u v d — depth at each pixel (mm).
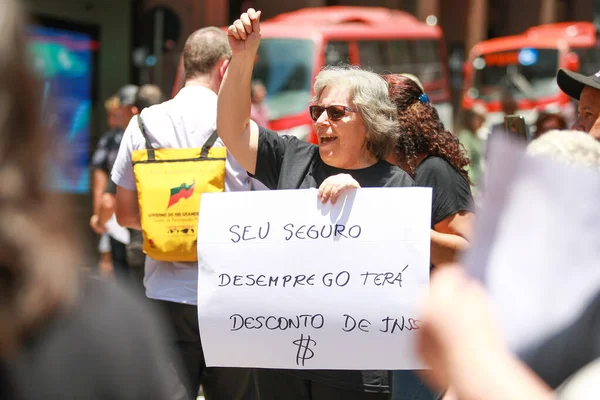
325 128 4793
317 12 20250
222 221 4566
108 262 11016
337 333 4398
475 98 27250
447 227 5145
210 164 5508
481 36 35562
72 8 20672
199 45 5793
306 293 4434
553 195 1469
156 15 17047
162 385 1973
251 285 4484
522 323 1464
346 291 4395
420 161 5414
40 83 1793
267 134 5070
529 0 40375
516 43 27188
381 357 4383
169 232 5457
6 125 1728
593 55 27469
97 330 1882
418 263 4363
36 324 1823
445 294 1396
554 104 26344
